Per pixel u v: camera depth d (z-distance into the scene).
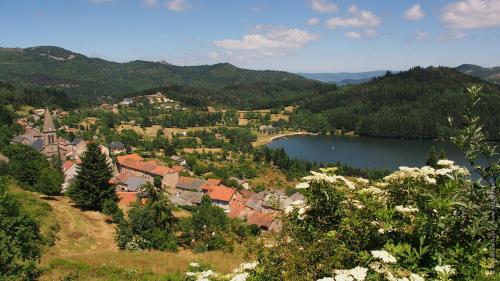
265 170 127.94
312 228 7.94
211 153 151.38
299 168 129.75
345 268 7.12
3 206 19.61
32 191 54.91
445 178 7.93
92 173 51.78
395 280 5.92
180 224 45.19
